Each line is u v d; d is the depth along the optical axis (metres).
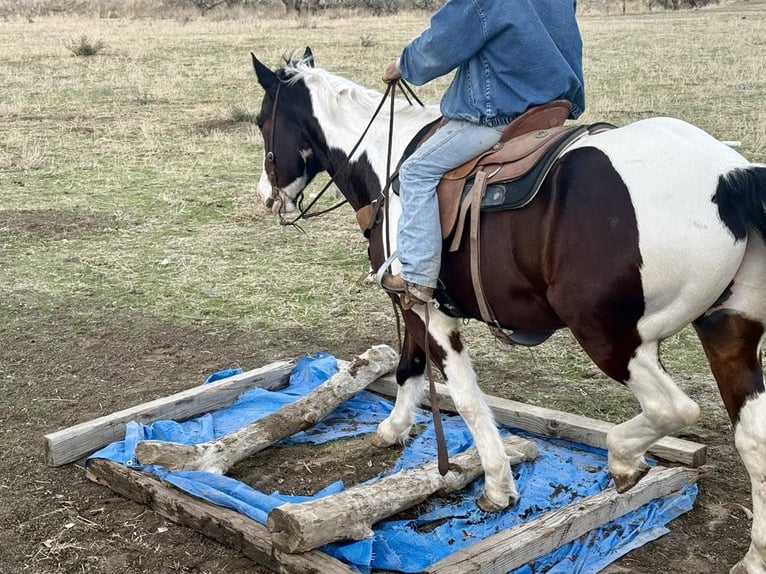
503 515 3.85
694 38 24.17
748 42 22.56
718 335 3.12
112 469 4.15
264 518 3.61
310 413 4.62
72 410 5.20
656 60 19.78
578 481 4.14
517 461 4.20
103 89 18.47
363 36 25.83
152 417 4.77
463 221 3.39
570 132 3.26
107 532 3.84
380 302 7.00
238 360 5.96
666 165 2.97
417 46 3.44
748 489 4.13
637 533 3.75
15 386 5.56
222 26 30.88
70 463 4.49
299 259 8.06
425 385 5.02
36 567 3.62
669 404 3.09
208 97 17.41
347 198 4.43
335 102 4.32
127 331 6.48
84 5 39.84
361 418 4.99
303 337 6.36
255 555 3.53
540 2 3.45
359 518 3.44
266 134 4.68
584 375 5.62
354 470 4.36
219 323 6.63
